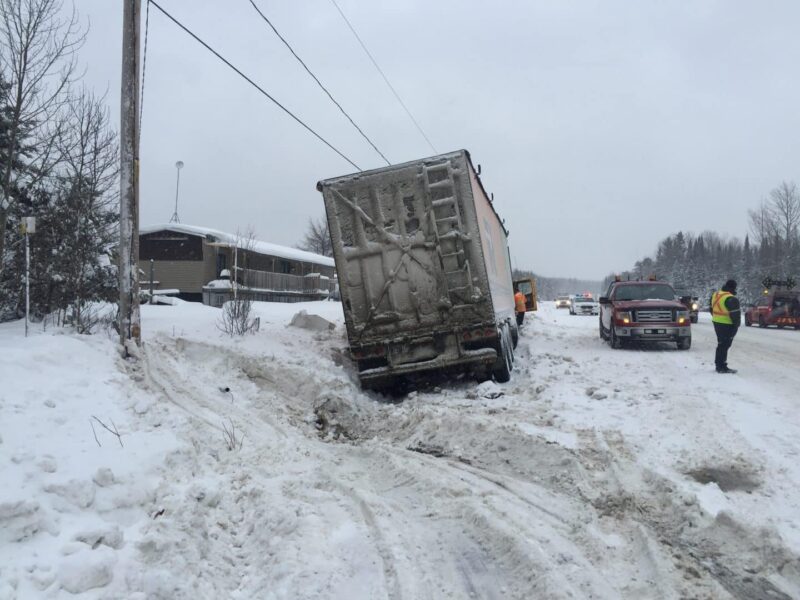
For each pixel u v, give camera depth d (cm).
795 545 419
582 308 4097
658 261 11650
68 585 335
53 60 1247
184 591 355
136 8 931
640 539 448
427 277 1001
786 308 2855
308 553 416
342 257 1014
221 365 1050
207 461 590
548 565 400
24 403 573
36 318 1292
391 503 537
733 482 548
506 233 2022
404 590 380
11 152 1201
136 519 437
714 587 382
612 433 708
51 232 1249
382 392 1079
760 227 6762
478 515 488
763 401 872
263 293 3372
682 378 1080
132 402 676
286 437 759
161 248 3022
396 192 1003
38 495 409
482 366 1049
